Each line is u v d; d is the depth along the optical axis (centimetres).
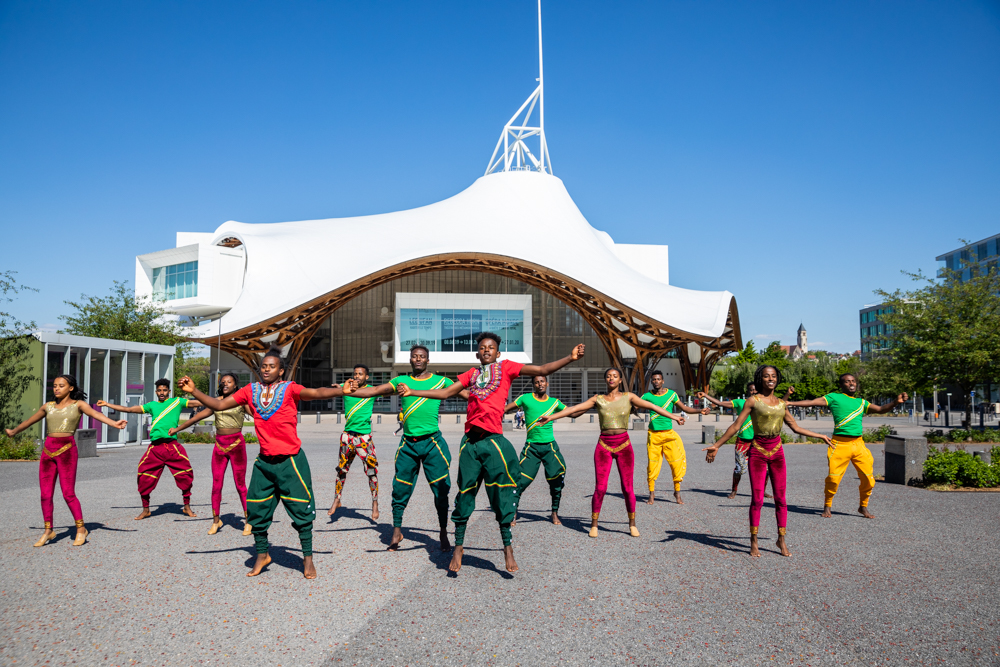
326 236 5569
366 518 911
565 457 1858
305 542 607
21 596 547
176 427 891
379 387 637
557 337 6700
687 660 416
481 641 448
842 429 905
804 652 429
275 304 4888
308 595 552
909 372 2667
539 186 6256
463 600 539
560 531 822
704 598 543
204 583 586
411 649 433
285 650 431
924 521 880
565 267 5178
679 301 5378
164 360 2569
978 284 2578
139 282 6003
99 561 664
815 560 667
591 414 5206
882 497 1098
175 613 505
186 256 5822
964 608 515
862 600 536
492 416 621
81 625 478
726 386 6203
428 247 5103
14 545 732
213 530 800
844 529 827
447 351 5978
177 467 893
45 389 2075
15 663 408
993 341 2434
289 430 611
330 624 482
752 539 690
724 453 2022
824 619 491
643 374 5938
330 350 6931
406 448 709
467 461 621
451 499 1112
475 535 800
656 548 725
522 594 555
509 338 6072
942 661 413
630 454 789
